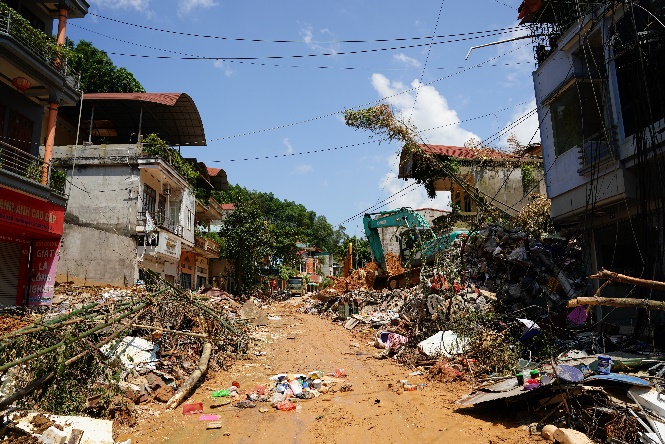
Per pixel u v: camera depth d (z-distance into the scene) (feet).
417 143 58.08
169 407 28.91
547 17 49.32
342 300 87.30
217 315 49.26
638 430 19.15
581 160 40.01
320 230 306.96
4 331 29.96
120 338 35.50
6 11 50.93
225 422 26.12
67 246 73.41
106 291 64.64
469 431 23.15
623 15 34.76
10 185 49.47
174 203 94.32
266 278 159.63
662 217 33.19
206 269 125.59
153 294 43.52
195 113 92.38
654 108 33.12
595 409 20.83
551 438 20.67
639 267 36.27
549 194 45.39
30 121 59.62
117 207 78.07
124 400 27.66
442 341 40.88
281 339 60.03
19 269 58.90
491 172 87.71
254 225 128.88
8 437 19.10
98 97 82.84
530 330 34.78
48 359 25.21
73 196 78.28
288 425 25.53
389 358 45.29
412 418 25.93
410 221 82.12
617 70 36.42
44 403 23.86
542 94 46.60
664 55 32.50
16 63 52.08
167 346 38.99
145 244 77.56
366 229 90.33
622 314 37.58
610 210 39.40
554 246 55.31
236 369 40.70
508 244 55.62
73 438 19.56
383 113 53.83
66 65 62.34
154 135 83.97
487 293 49.62
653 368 25.21
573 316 41.75
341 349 51.88
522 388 24.38
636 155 33.96
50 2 62.28
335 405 29.19
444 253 55.88
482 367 33.83
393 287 86.38
